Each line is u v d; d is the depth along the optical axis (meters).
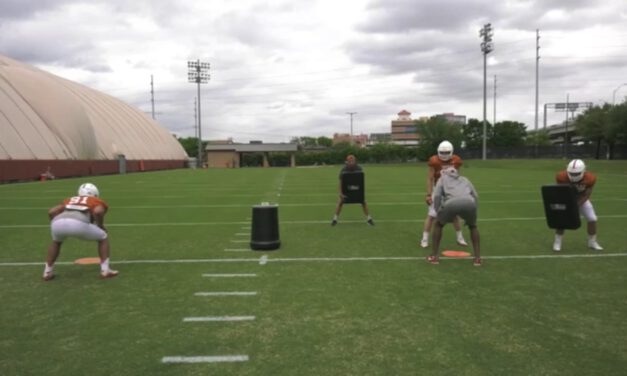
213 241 9.14
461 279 6.28
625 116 49.47
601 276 6.39
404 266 7.00
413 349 4.13
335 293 5.70
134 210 14.23
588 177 7.83
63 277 6.54
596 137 57.56
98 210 6.31
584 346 4.18
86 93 54.38
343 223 11.37
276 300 5.46
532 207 14.03
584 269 6.76
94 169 39.81
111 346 4.25
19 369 3.82
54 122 38.50
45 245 8.87
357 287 5.95
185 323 4.78
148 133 62.84
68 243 8.95
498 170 41.25
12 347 4.24
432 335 4.43
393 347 4.18
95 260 7.53
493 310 5.08
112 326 4.71
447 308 5.15
